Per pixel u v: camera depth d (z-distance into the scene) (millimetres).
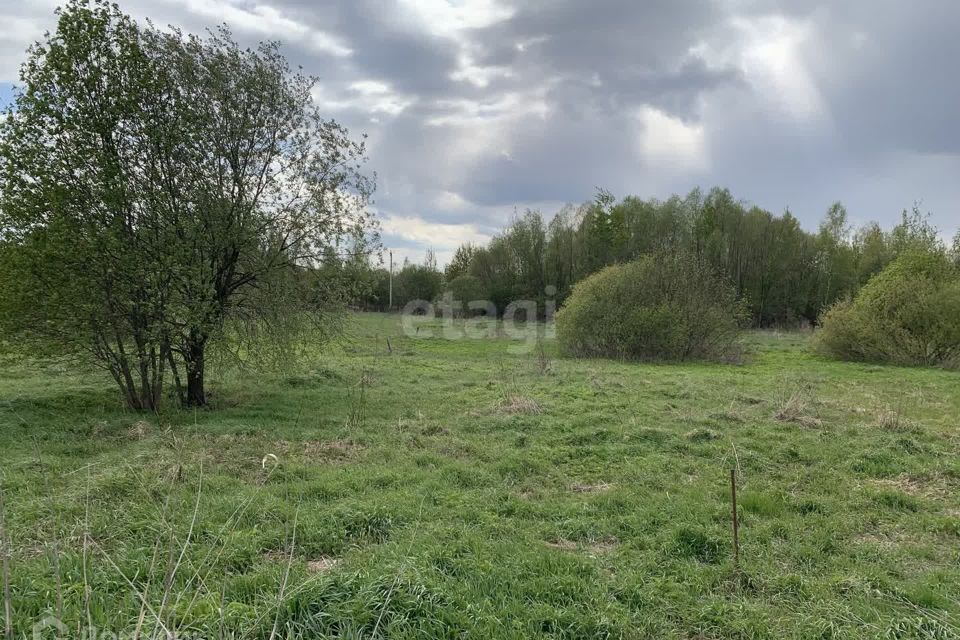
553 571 4598
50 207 9945
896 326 22516
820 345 25016
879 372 19797
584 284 24812
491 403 12281
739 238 44812
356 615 3529
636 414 11344
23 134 9875
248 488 6410
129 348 11391
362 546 5102
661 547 5211
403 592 3758
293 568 4387
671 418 10930
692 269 24172
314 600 3637
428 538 5129
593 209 46250
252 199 11891
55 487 6410
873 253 40844
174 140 10633
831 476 7609
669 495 6758
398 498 6250
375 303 43719
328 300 12922
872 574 4734
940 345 21891
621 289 23844
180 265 10547
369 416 11117
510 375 16891
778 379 17109
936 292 22141
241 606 3582
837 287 42531
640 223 46500
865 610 4137
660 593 4383
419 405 12383
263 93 11602
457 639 3561
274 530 5195
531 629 3734
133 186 10523
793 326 42750
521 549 5047
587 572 4613
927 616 3984
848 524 5961
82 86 10164
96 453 8102
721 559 5051
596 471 7859
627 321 23047
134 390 11188
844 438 9500
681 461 8195
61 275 9945
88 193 10195
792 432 10000
